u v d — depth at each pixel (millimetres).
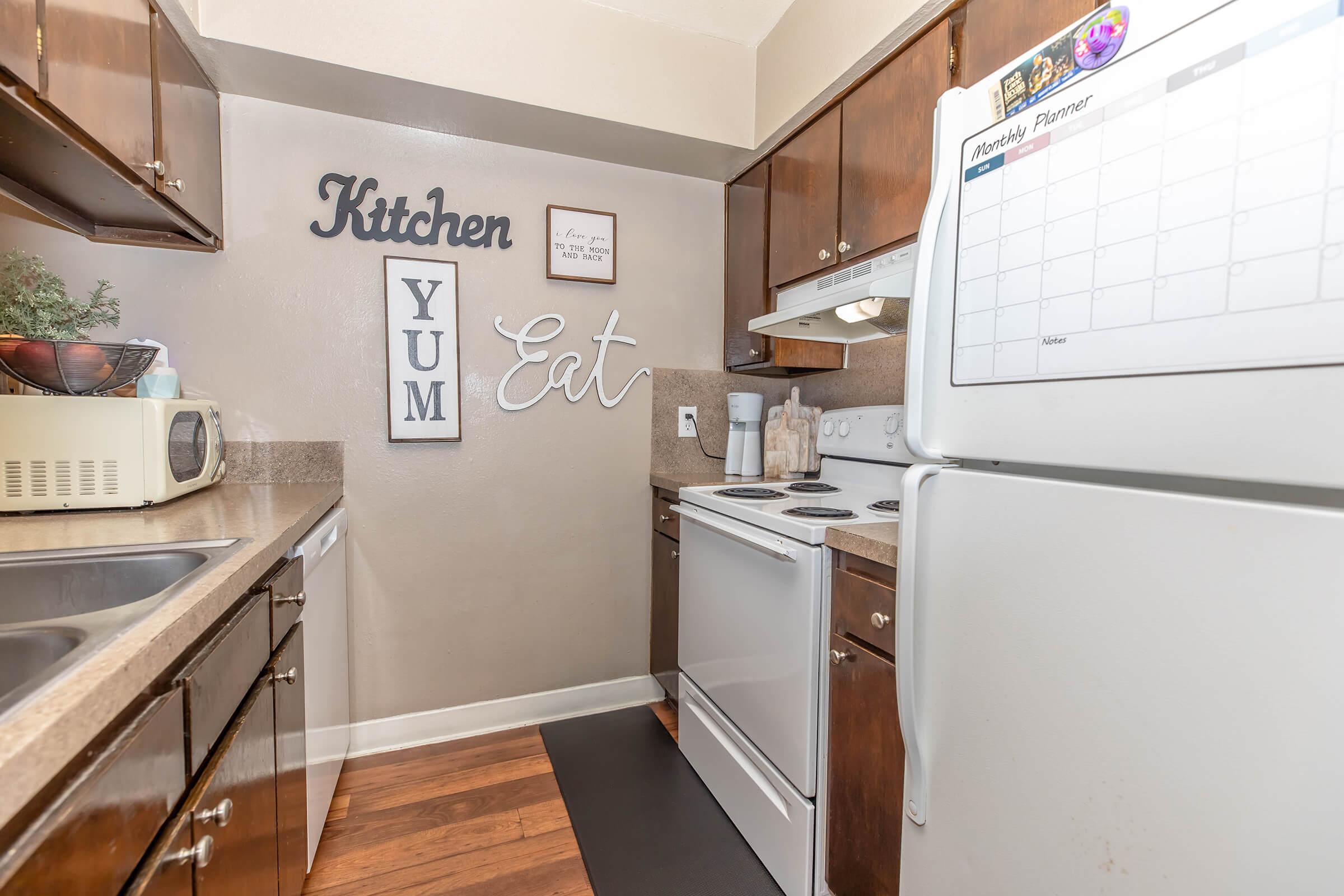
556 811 1630
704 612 1719
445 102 1749
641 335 2236
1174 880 570
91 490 1225
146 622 610
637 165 2182
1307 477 478
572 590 2180
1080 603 652
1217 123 530
